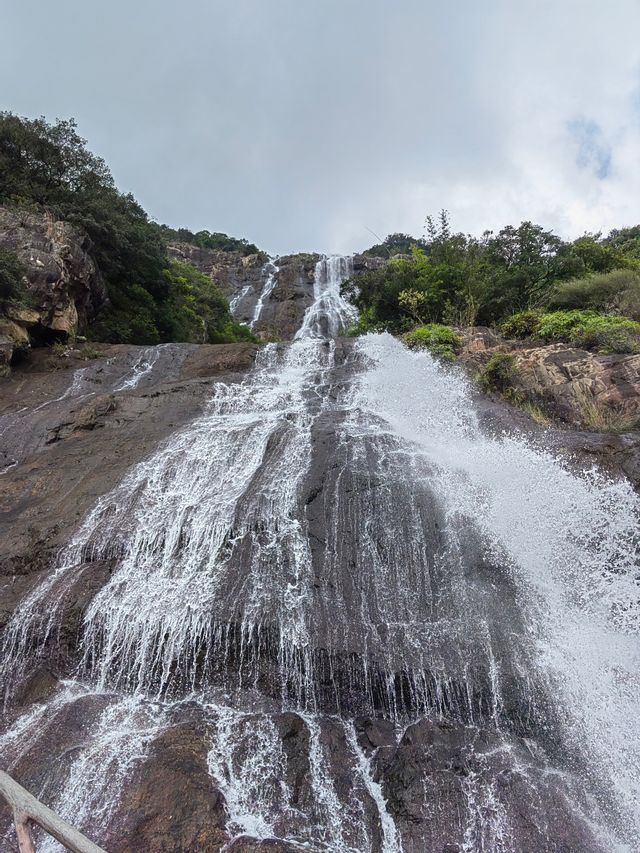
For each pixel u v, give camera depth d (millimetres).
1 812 4082
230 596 5691
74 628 5758
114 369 13625
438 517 6695
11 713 5160
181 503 7266
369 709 4996
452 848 3881
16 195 16734
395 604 5676
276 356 14008
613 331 12312
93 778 4246
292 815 4086
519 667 5082
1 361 12664
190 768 4273
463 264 18906
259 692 5145
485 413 9977
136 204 22125
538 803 4152
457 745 4566
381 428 9055
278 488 7141
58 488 8234
